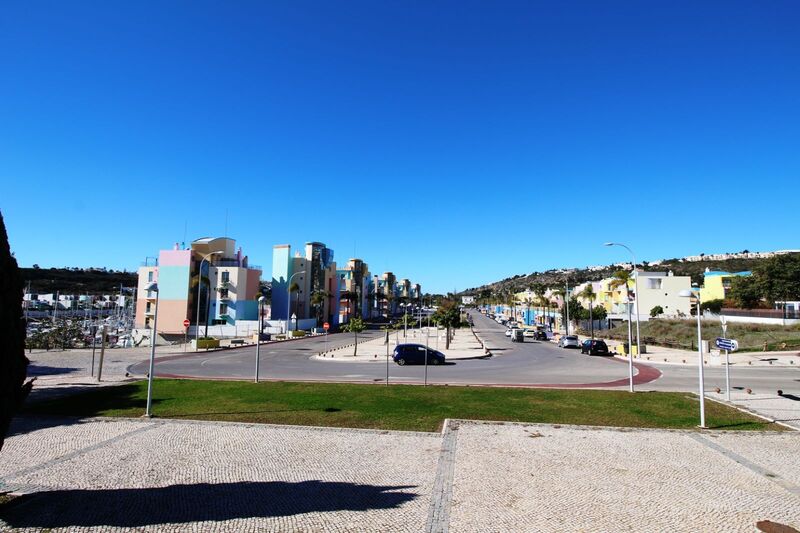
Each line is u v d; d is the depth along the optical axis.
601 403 18.28
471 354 40.00
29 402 18.42
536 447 12.52
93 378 25.64
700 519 8.15
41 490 9.30
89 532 7.46
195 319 72.50
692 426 14.80
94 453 11.85
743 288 64.06
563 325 85.56
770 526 7.88
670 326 58.38
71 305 132.25
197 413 16.47
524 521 8.03
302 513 8.29
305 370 30.00
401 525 7.84
